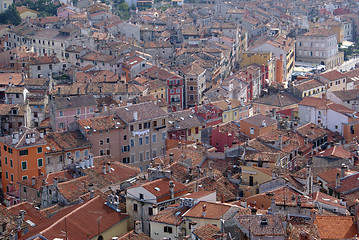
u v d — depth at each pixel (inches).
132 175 6870.1
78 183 6422.2
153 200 5561.0
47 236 5073.8
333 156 7480.3
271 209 4793.3
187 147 7608.3
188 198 5329.7
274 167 6525.6
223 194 5954.7
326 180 6545.3
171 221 5137.8
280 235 4271.7
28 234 5241.1
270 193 5556.1
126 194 5743.1
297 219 4724.4
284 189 5787.4
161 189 5669.3
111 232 5388.8
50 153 7790.4
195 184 5994.1
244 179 6437.0
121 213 5620.1
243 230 4367.6
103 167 6776.6
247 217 4466.0
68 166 7436.0
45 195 6230.3
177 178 6451.8
